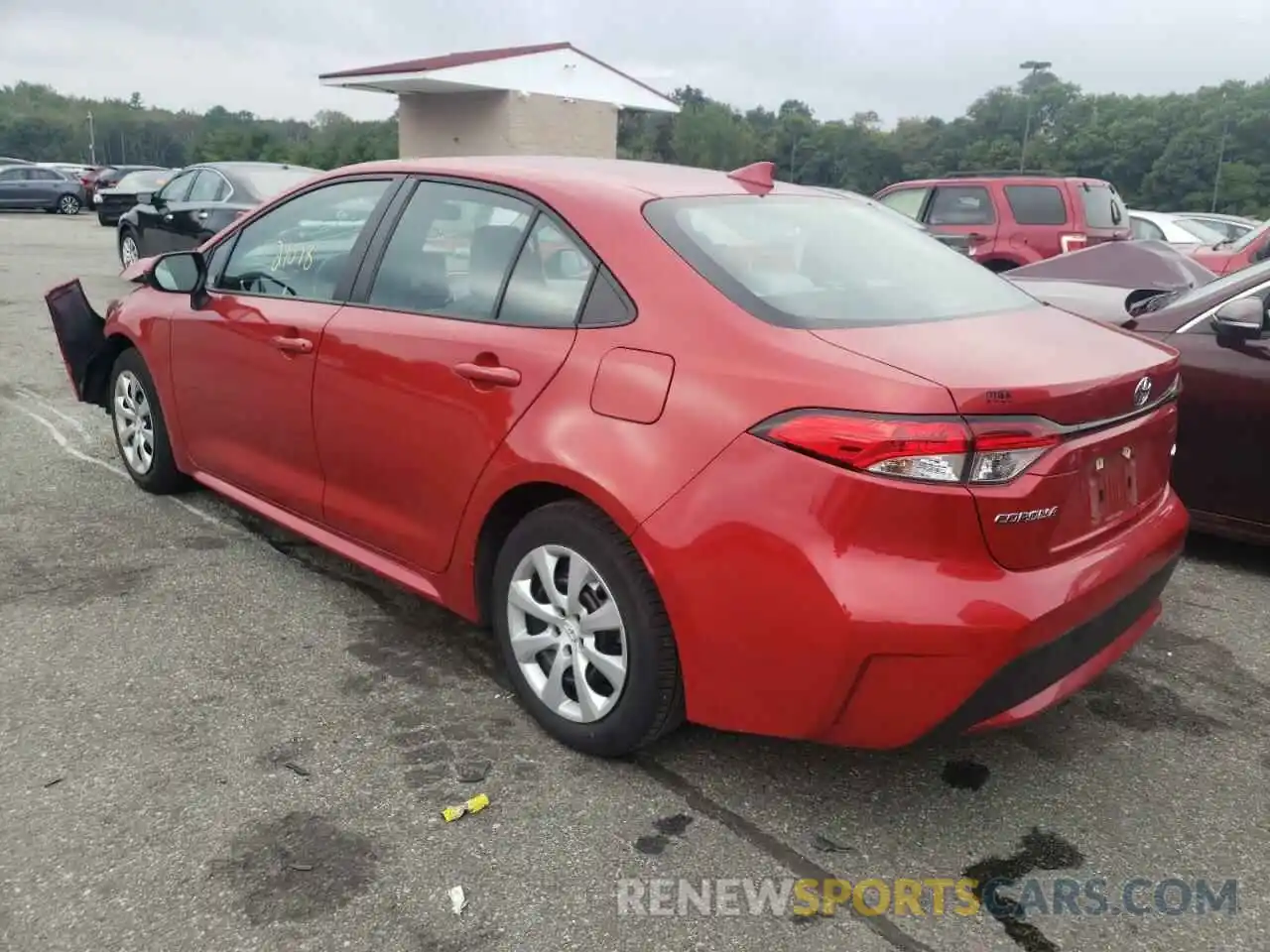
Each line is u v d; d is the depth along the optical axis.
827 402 2.47
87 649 3.62
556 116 26.17
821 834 2.77
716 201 3.28
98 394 5.53
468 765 3.01
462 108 26.08
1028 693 2.58
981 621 2.39
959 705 2.46
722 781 2.98
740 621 2.59
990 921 2.47
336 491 3.85
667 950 2.34
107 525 4.79
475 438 3.18
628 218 3.05
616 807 2.85
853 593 2.41
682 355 2.74
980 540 2.43
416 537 3.52
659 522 2.69
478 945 2.33
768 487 2.52
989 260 11.85
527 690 3.19
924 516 2.39
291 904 2.43
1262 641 4.02
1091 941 2.42
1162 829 2.84
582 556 2.93
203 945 2.30
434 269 3.52
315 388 3.79
